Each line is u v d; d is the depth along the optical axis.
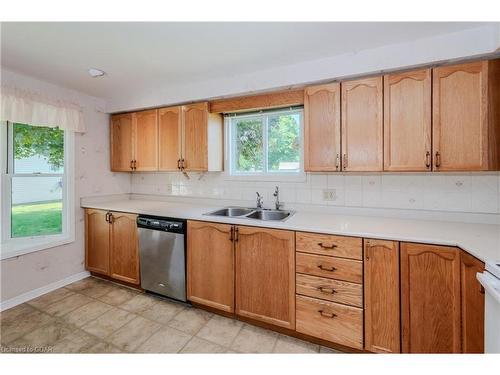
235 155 2.87
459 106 1.62
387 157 1.82
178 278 2.30
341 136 1.95
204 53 1.91
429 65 1.74
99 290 2.63
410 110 1.74
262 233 1.94
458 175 1.91
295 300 1.84
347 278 1.67
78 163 2.85
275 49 1.85
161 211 2.47
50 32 1.62
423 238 1.47
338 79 2.01
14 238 2.46
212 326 2.03
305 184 2.45
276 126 2.66
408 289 1.52
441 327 1.45
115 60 2.03
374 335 1.61
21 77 2.30
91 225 2.87
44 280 2.54
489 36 1.54
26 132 2.50
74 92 2.77
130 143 3.01
